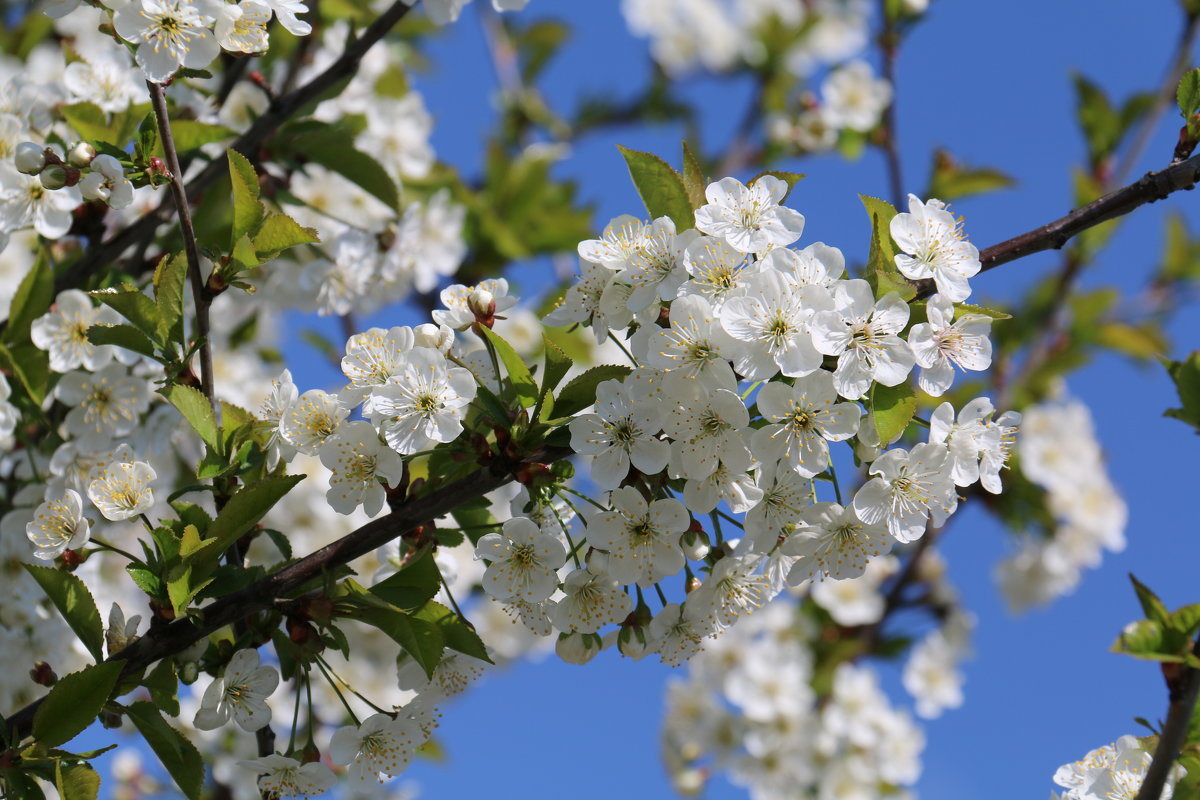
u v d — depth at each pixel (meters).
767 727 7.56
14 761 3.04
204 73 3.38
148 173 3.33
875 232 3.17
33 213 4.41
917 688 7.92
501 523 3.48
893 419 3.04
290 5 3.46
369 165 5.02
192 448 5.48
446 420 3.21
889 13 7.73
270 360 6.51
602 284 3.34
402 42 7.77
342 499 3.30
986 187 7.17
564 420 3.15
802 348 3.01
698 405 3.04
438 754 5.80
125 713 3.18
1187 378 3.95
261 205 3.38
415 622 3.27
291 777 3.45
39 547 3.43
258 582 3.24
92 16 6.20
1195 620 3.29
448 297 3.60
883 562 7.87
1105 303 7.64
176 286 3.40
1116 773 3.65
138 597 5.36
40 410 4.56
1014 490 7.80
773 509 3.20
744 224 3.20
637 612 3.45
